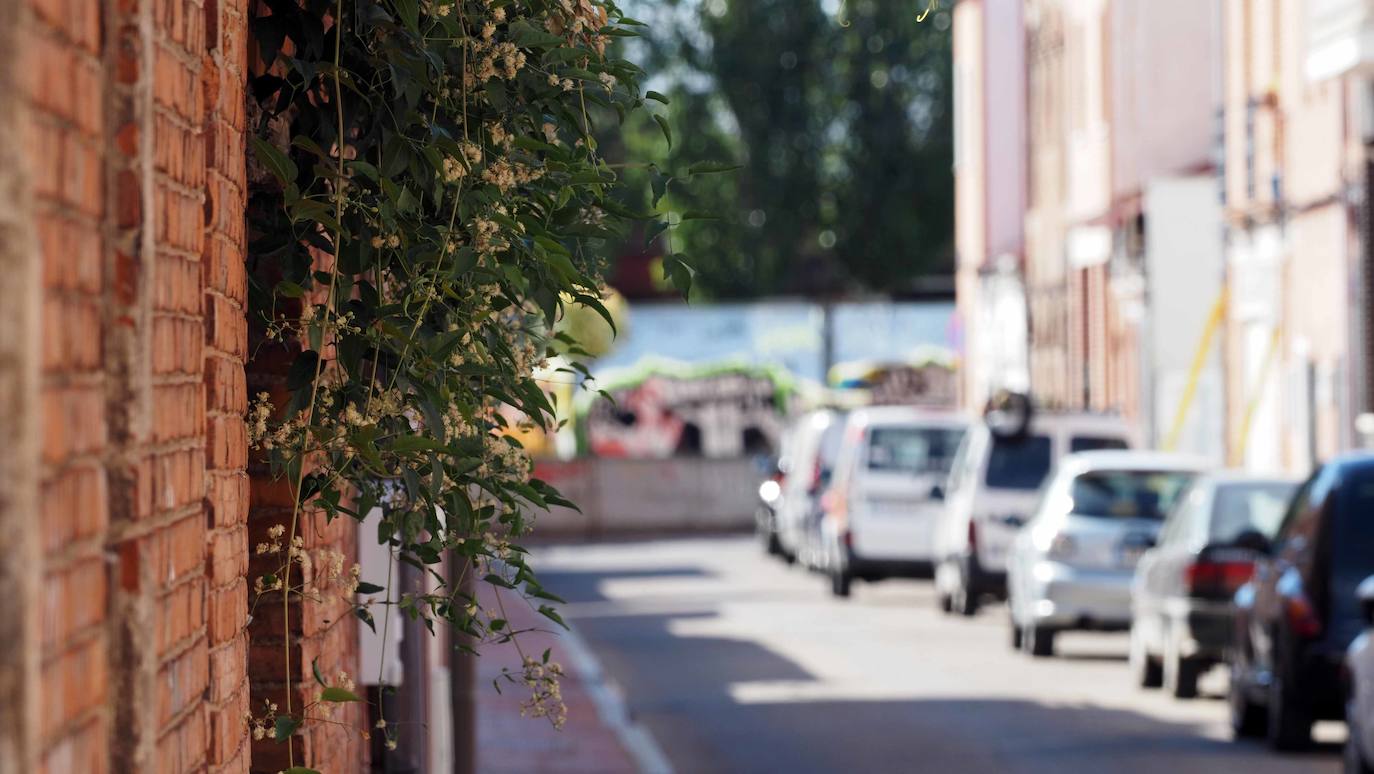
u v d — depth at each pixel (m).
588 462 75.00
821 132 95.12
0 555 3.38
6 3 3.45
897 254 96.56
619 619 40.03
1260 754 21.11
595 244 6.66
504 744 23.17
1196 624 25.69
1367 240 40.00
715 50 94.00
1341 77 39.09
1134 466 31.67
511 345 6.74
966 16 79.94
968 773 20.28
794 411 103.94
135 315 4.34
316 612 7.56
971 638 35.34
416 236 6.39
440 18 6.26
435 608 6.63
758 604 43.31
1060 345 67.50
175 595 4.92
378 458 6.05
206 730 5.45
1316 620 20.52
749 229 94.69
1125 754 21.30
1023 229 73.19
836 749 22.20
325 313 6.12
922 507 42.97
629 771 21.02
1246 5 47.06
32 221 3.50
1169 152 56.56
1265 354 46.53
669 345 105.94
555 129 6.97
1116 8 58.78
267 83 6.57
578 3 6.80
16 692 3.39
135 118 4.36
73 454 3.92
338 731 8.35
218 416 5.71
